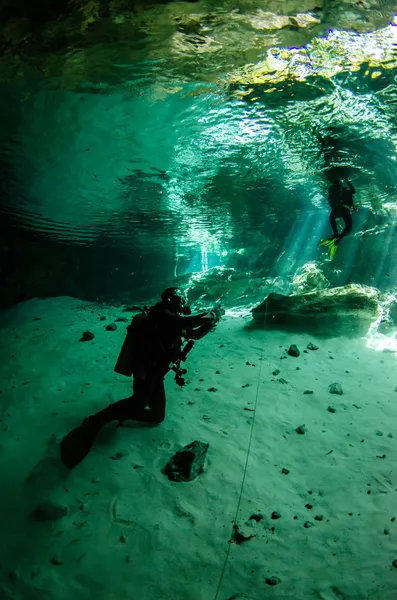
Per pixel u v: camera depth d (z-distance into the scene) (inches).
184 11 149.9
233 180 416.5
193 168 365.7
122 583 119.6
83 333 311.3
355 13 159.5
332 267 504.1
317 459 174.6
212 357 280.1
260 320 339.3
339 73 213.9
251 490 155.6
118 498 149.7
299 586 118.7
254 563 126.0
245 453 176.6
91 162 325.7
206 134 294.7
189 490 154.3
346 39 180.1
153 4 146.2
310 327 322.7
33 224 511.2
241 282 512.7
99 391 225.6
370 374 250.8
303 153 345.4
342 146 329.7
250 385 236.4
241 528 137.6
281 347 294.2
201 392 228.1
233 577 121.6
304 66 203.5
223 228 634.8
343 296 326.6
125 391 225.6
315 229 624.1
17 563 126.1
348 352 284.7
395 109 263.4
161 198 449.7
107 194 417.7
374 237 483.2
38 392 225.6
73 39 164.7
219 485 157.4
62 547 130.8
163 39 169.5
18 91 208.5
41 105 225.8
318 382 241.4
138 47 175.3
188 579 121.1
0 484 155.9
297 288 482.9
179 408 211.0
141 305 503.2
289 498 152.9
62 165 327.6
